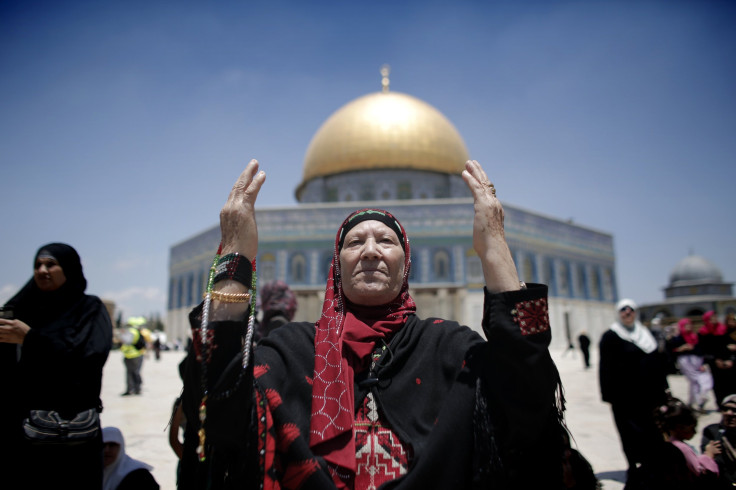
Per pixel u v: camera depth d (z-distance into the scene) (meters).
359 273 1.94
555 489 1.61
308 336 1.97
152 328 47.22
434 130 30.66
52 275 2.87
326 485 1.51
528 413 1.54
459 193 30.83
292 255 26.55
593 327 30.58
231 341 1.54
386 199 29.38
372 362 1.83
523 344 1.54
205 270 30.34
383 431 1.69
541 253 28.55
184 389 1.63
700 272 45.09
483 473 1.58
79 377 2.72
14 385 2.71
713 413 8.16
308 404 1.75
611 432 7.07
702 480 3.79
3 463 2.61
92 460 2.72
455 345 1.87
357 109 31.12
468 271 25.56
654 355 4.62
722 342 6.51
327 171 30.39
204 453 1.58
